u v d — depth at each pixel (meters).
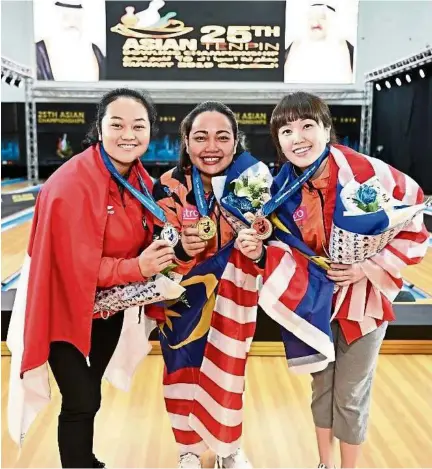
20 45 9.12
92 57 7.94
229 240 1.67
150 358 2.73
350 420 1.59
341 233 1.44
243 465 1.75
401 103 8.55
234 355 1.64
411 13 8.85
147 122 1.49
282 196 1.51
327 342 1.49
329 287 1.51
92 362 1.58
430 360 2.71
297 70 7.88
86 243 1.38
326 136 1.52
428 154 8.16
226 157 1.61
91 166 1.45
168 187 1.65
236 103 8.99
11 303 2.95
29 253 1.48
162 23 7.86
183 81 8.09
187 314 1.69
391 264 1.48
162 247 1.42
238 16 7.80
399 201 1.46
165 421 2.13
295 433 2.04
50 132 9.27
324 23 7.74
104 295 1.50
